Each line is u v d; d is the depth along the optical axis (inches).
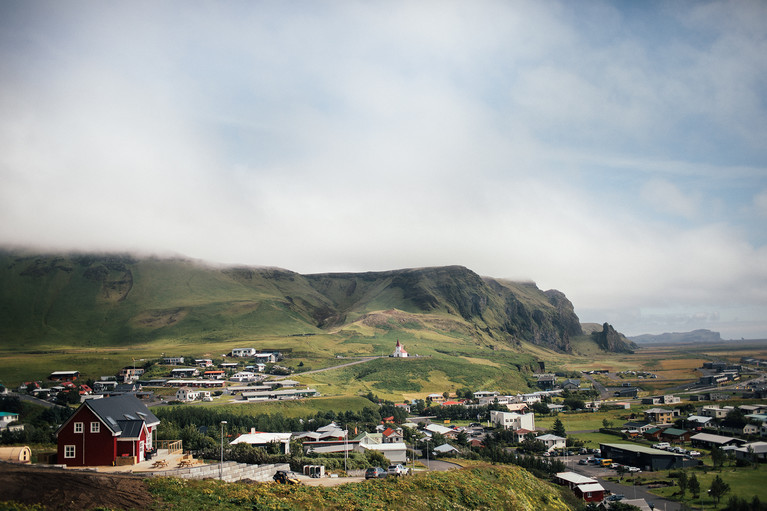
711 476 6181.1
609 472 6604.3
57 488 2006.6
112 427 2945.4
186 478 2488.9
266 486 2591.0
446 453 6555.1
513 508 3361.2
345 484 2967.5
